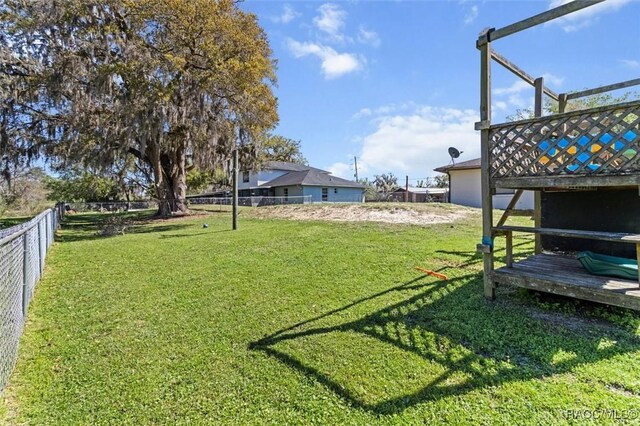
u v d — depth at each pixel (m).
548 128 3.31
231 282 4.61
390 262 5.34
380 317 3.32
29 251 3.91
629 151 3.32
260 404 2.09
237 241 7.73
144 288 4.45
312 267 5.24
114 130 11.80
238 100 12.79
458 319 3.18
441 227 8.52
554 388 2.11
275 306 3.72
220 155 15.36
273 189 29.02
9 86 10.95
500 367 2.37
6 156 12.34
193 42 11.59
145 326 3.28
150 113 10.89
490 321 3.11
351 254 5.96
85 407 2.10
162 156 16.02
